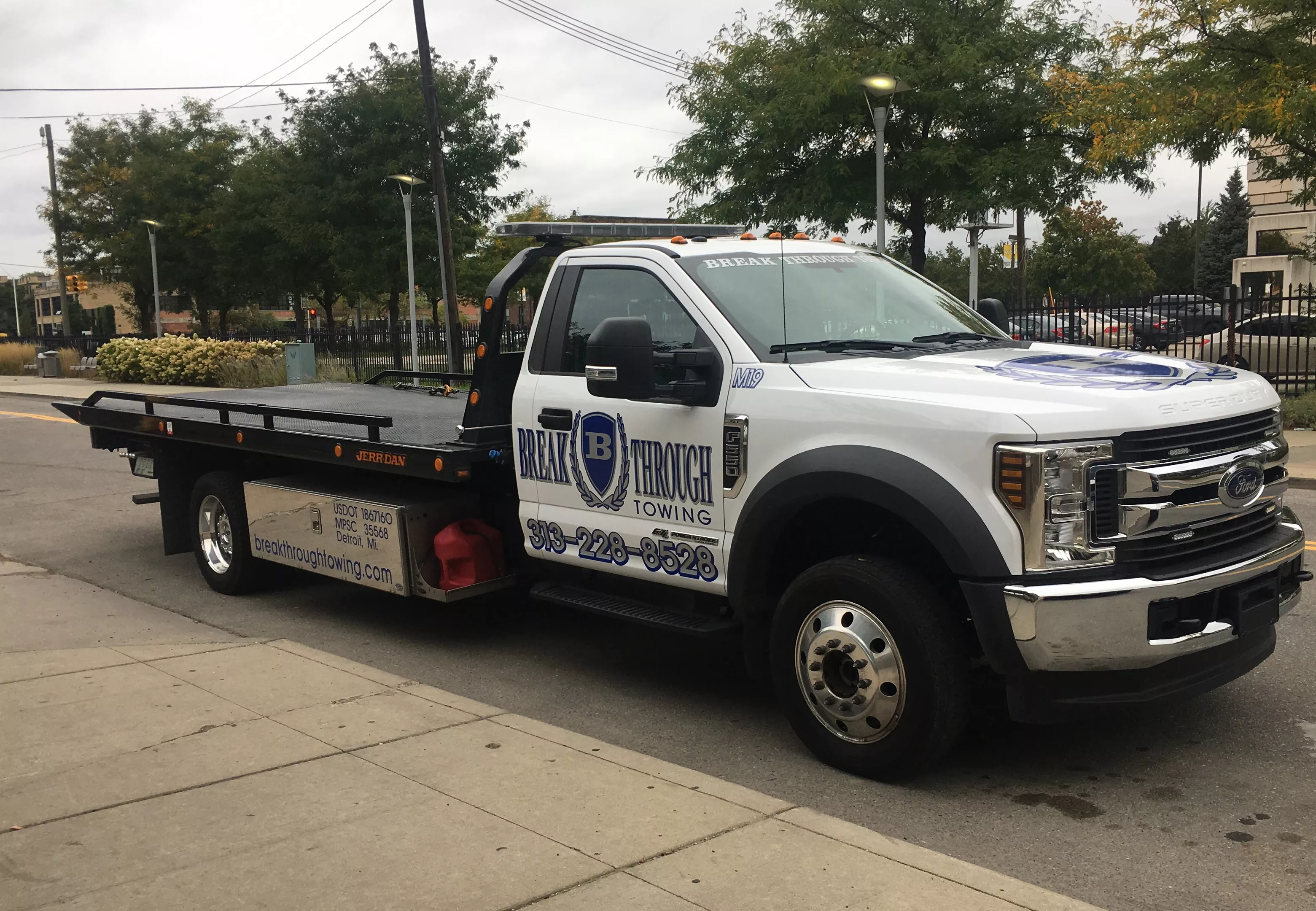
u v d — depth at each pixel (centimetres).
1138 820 388
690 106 2259
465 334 2684
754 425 445
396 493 636
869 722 418
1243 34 1487
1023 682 386
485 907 308
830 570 421
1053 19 2089
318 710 484
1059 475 375
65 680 533
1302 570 455
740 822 361
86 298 8656
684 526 479
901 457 399
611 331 443
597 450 511
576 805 377
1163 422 385
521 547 599
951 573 412
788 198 2150
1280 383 1741
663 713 516
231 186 4122
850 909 304
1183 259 7762
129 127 4609
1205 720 479
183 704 493
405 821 365
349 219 3372
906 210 2322
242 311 6662
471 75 3419
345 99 3306
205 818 371
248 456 756
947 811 398
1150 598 376
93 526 1036
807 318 490
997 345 504
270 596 762
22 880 330
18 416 2202
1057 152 2027
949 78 1966
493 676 577
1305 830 377
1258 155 1606
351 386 1022
